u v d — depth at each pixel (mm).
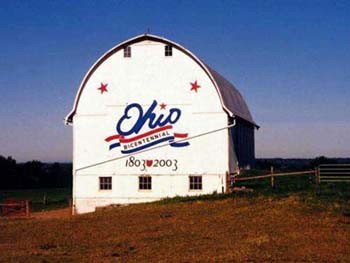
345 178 44000
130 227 31750
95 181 43594
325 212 32469
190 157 42500
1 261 23266
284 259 22125
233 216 32844
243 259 22125
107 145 43531
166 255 23469
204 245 25516
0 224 36219
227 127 42188
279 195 38500
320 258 22250
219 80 47906
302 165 72875
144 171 43000
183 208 37031
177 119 42688
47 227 33719
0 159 89500
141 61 43188
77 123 43844
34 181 91625
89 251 25281
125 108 43344
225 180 41969
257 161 75250
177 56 42812
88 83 43844
